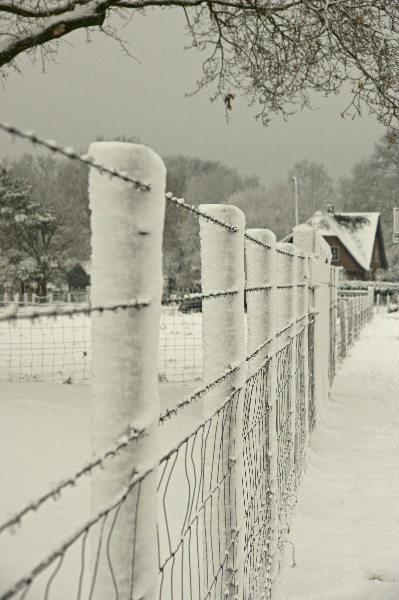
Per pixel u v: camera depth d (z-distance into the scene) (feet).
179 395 27.66
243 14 31.50
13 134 2.91
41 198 137.80
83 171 137.08
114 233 4.28
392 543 13.10
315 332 23.26
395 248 215.10
